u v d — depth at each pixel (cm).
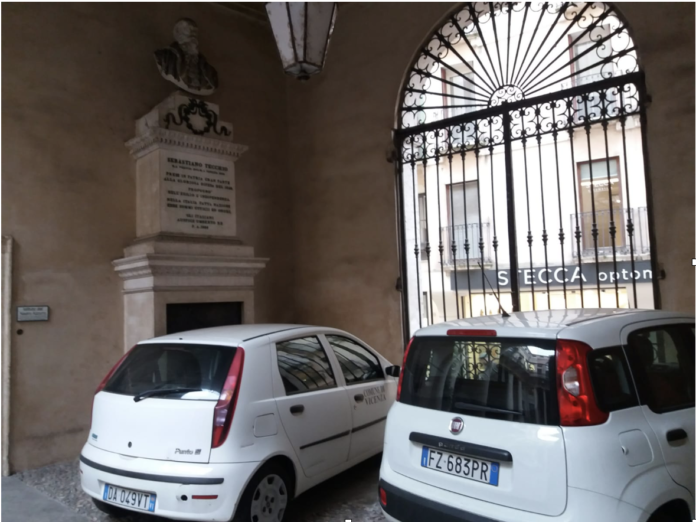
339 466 402
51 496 455
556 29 1082
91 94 611
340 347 447
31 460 530
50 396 549
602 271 1168
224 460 318
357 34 771
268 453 339
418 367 307
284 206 823
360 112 762
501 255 1259
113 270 609
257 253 775
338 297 774
